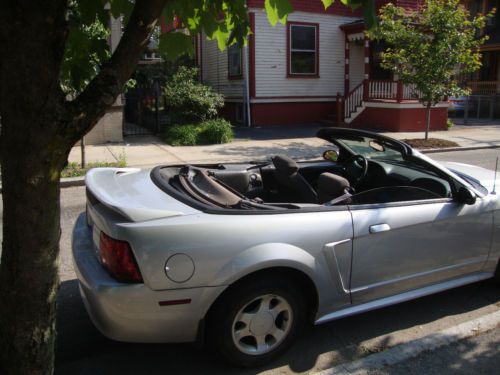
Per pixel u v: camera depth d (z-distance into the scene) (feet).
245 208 10.84
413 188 12.79
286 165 13.10
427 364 10.84
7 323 6.85
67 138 6.22
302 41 62.08
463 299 14.12
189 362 10.90
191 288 9.47
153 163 36.47
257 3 58.29
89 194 11.08
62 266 16.39
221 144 46.50
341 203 11.60
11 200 6.34
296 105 63.26
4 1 5.46
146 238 9.29
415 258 12.23
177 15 9.45
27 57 5.68
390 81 57.11
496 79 86.79
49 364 7.21
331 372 10.45
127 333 9.45
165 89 54.90
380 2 60.75
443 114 58.18
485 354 11.23
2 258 6.73
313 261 10.54
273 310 10.39
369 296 11.73
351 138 14.80
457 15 42.83
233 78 63.93
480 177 15.31
